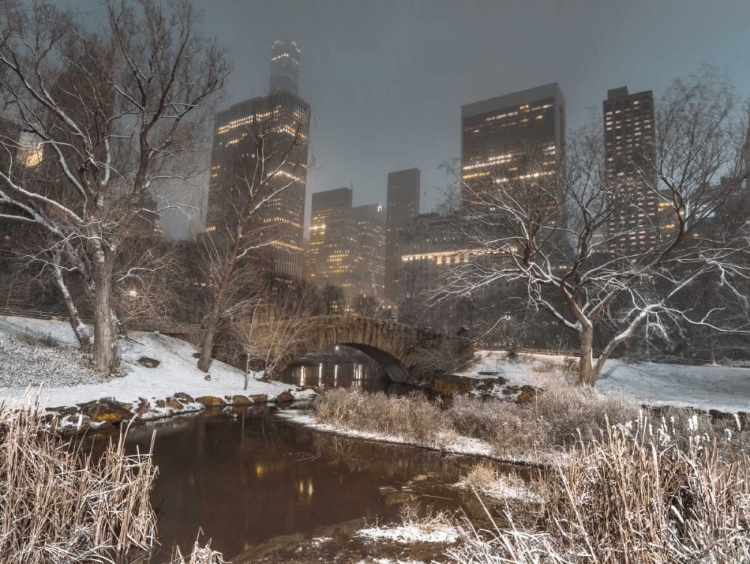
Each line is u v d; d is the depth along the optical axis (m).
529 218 24.83
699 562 3.21
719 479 3.98
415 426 17.36
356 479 12.36
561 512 5.81
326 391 24.16
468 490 11.30
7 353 22.53
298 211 159.50
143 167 24.16
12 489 6.11
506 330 37.06
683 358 45.41
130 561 7.18
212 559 6.11
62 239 24.53
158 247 32.25
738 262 25.58
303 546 7.88
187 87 24.91
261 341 32.97
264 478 12.40
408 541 8.05
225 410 24.64
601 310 26.66
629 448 4.87
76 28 22.31
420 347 42.22
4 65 21.33
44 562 6.05
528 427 15.16
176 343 35.06
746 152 21.75
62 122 24.72
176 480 12.05
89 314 38.38
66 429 16.73
